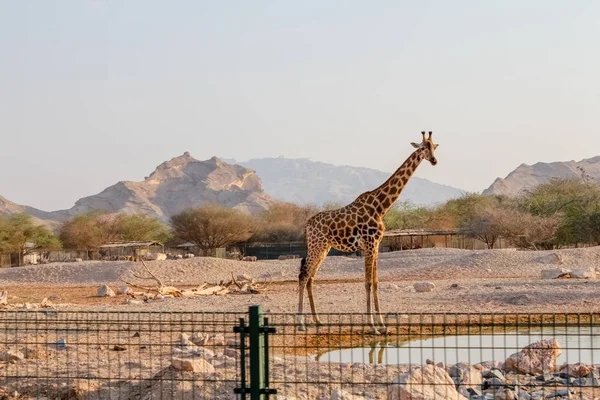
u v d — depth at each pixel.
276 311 21.41
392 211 79.94
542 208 67.12
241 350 8.01
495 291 25.44
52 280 41.50
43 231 82.06
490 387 10.77
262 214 103.31
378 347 15.39
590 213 60.28
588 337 16.16
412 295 25.69
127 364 11.95
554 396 10.24
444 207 84.12
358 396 9.30
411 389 8.85
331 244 17.67
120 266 42.78
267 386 8.00
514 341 15.87
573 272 32.59
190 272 42.12
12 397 9.92
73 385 10.15
